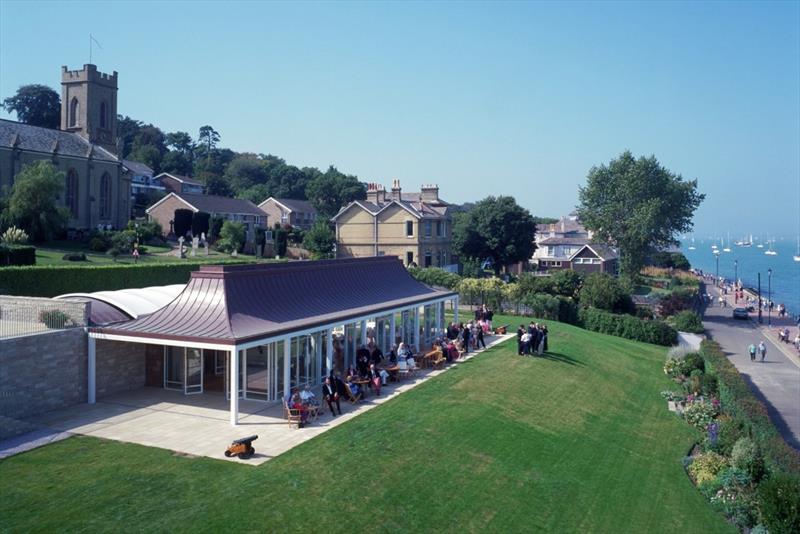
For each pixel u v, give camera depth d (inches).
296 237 3986.2
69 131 3678.6
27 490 671.8
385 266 1546.5
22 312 1019.9
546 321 2140.7
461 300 2395.4
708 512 866.8
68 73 3654.0
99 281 1707.7
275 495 697.0
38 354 920.9
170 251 3095.5
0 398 868.0
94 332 987.9
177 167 6397.6
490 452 911.7
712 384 1435.8
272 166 7519.7
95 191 3309.5
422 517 709.3
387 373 1187.9
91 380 997.2
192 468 743.7
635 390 1451.8
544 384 1299.2
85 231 3078.2
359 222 3169.3
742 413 1143.0
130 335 956.0
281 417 946.7
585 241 4269.2
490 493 795.4
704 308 3764.8
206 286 1034.1
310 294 1200.8
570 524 766.5
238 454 780.6
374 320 1376.7
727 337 2669.8
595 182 3563.0
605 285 2507.4
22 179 2650.1
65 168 3147.1
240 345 894.4
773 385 1811.0
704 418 1251.2
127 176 3580.2
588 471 928.9
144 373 1111.6
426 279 2493.8
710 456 1002.1
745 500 863.1
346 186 5477.4
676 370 1665.8
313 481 738.8
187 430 874.8
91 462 749.9
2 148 2856.8
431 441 906.1
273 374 1032.8
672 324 2716.5
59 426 874.1
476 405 1085.8
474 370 1318.9
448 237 3380.9
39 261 2247.8
